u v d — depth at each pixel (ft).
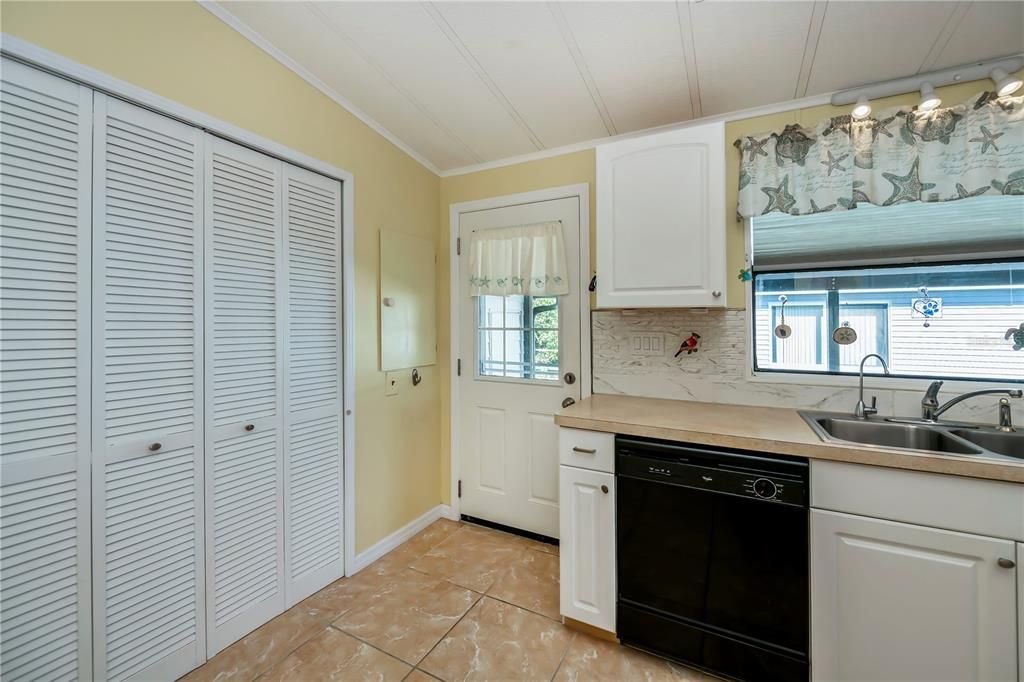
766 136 6.05
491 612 5.85
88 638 3.99
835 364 6.04
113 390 4.14
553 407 7.83
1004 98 4.94
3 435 3.52
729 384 6.47
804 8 4.43
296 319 5.93
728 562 4.60
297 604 5.95
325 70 5.84
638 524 5.05
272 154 5.54
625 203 6.05
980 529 3.71
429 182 8.55
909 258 5.57
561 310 7.76
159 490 4.50
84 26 3.86
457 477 8.84
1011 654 3.64
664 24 4.76
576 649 5.19
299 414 5.99
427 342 8.45
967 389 5.32
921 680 3.92
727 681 4.69
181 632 4.67
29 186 3.63
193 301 4.76
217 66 4.89
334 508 6.53
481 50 5.32
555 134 7.34
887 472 4.00
